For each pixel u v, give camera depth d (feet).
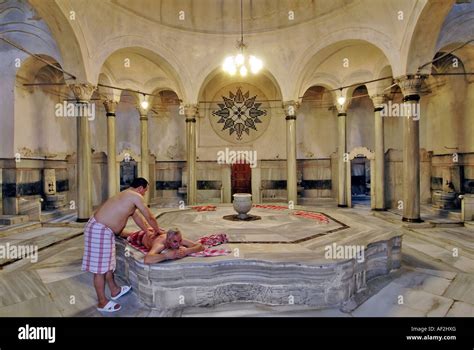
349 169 37.86
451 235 22.99
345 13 28.73
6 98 28.19
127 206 12.35
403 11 24.62
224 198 45.16
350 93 36.60
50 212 31.42
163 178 45.75
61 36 24.45
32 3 21.97
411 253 19.01
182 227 18.61
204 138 45.44
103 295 11.97
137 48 30.30
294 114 33.53
